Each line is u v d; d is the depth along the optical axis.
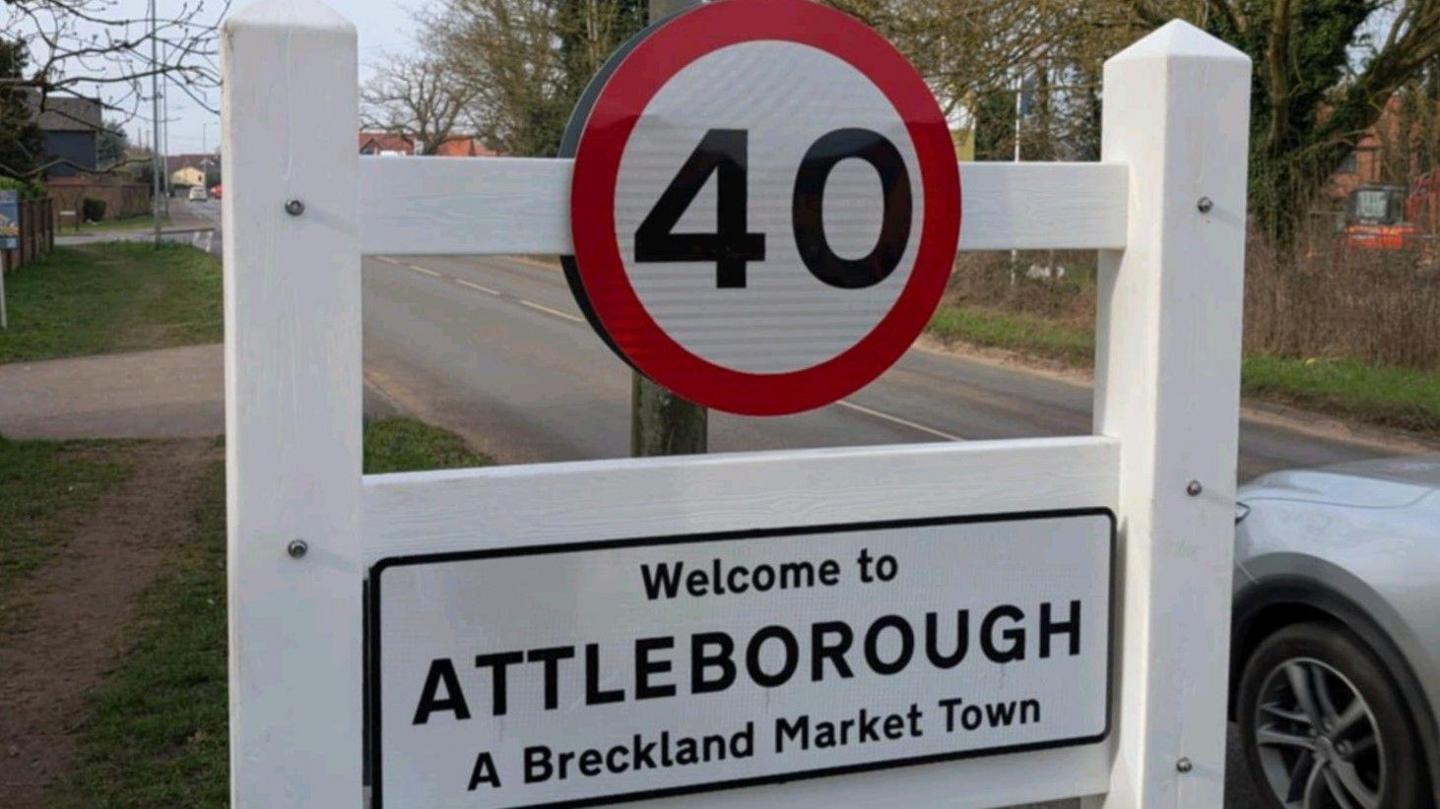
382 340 19.09
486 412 12.98
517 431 11.96
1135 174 2.49
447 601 2.12
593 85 2.21
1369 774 3.86
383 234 2.07
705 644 2.27
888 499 2.36
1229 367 2.50
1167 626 2.51
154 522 8.14
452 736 2.14
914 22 17.20
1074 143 20.12
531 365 16.56
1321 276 16.06
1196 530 2.51
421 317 22.36
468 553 2.13
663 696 2.25
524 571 2.16
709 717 2.28
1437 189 16.02
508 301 25.55
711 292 2.27
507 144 38.62
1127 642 2.53
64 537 7.75
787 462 2.29
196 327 20.56
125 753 4.64
